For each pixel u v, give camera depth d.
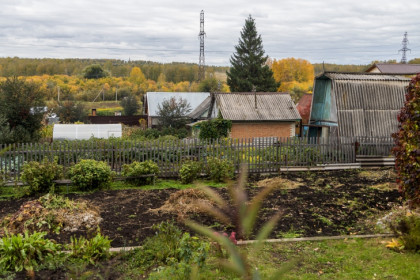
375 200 11.42
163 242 7.29
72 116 50.09
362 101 21.62
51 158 14.64
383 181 14.47
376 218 9.65
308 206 10.91
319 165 17.44
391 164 18.28
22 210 8.89
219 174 15.01
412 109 8.38
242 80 65.00
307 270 6.64
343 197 11.94
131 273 6.45
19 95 19.86
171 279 6.04
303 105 37.81
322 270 6.64
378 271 6.53
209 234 3.13
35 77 117.88
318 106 23.84
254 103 31.70
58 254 7.04
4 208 11.21
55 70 135.38
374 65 41.31
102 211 10.60
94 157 15.73
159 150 16.09
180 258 6.73
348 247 7.72
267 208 10.72
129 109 69.56
